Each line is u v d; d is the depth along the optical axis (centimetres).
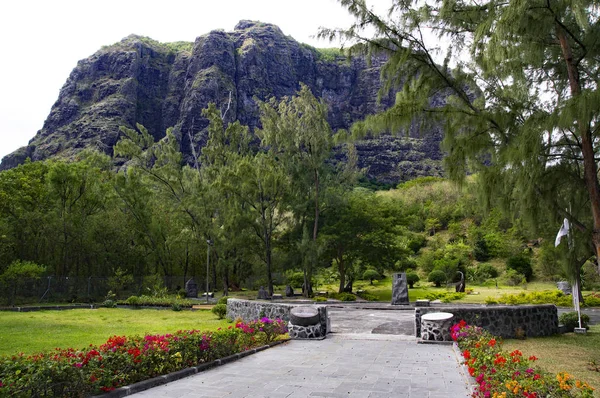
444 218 5644
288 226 3344
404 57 899
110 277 3017
